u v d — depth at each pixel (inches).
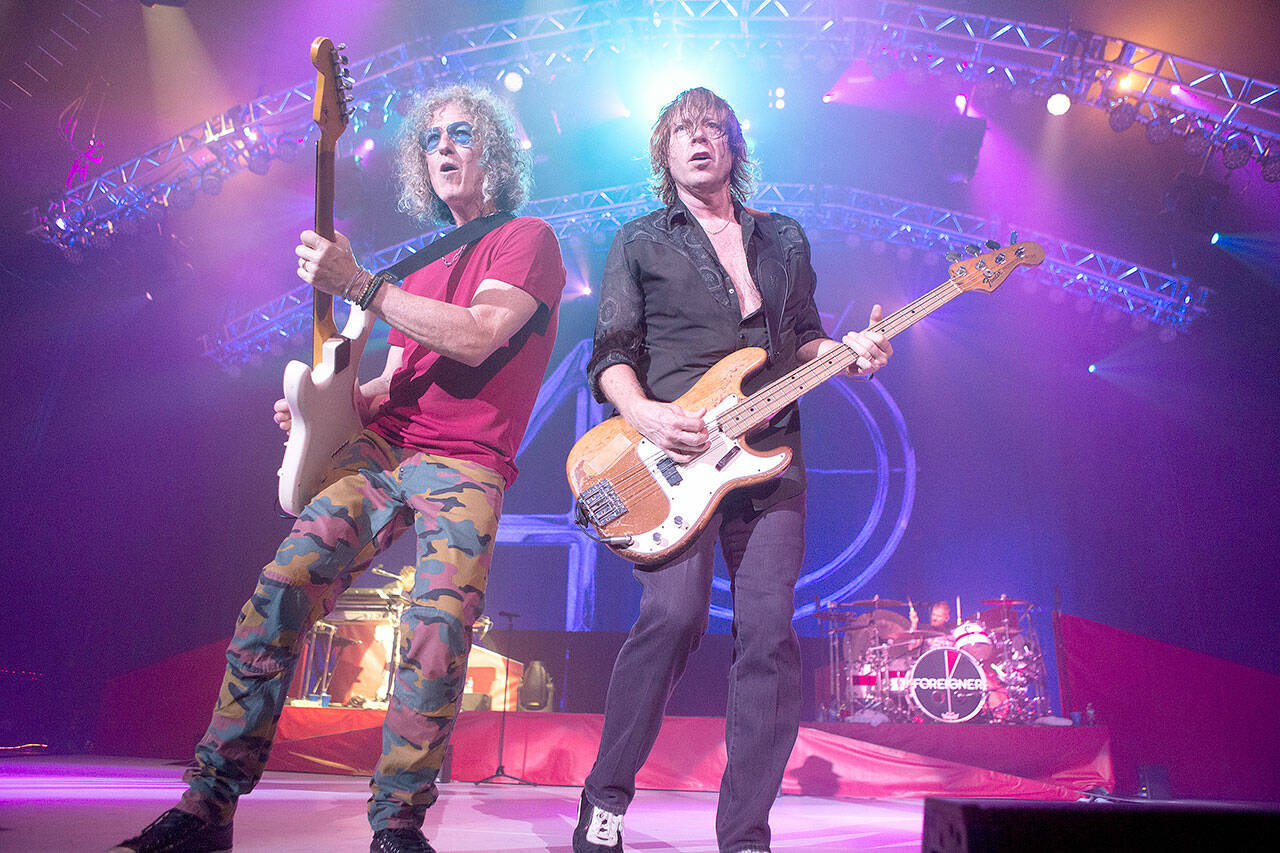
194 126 369.1
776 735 74.3
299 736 225.8
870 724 215.6
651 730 77.2
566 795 169.2
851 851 89.2
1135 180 406.6
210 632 419.8
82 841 72.0
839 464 464.8
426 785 71.8
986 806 31.9
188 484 431.2
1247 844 31.4
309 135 381.4
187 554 424.2
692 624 77.7
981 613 317.1
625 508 79.1
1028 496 452.8
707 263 87.4
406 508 82.4
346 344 78.7
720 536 83.6
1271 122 350.3
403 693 72.2
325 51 80.5
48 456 402.3
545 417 471.2
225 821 71.1
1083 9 347.9
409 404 83.2
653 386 86.5
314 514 76.8
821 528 458.0
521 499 462.3
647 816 130.4
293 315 437.1
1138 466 443.8
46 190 360.8
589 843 74.9
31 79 335.0
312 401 76.2
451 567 74.8
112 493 415.2
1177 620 419.2
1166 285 432.8
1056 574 439.5
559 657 350.3
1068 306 466.9
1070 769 206.2
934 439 465.1
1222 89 351.6
